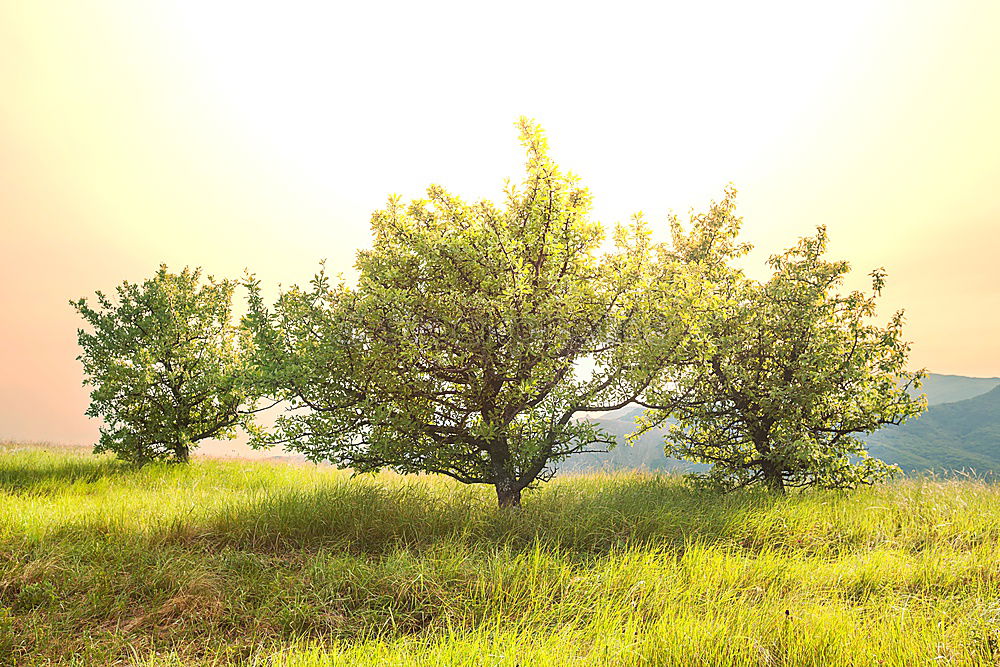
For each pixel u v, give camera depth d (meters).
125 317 14.41
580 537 7.41
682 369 9.62
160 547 6.79
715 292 11.68
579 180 8.55
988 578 6.07
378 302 8.34
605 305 8.86
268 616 5.34
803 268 11.55
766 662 4.20
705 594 5.59
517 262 8.39
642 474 12.94
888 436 79.12
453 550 6.52
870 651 4.21
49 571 5.90
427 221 9.54
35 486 10.70
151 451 14.27
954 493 9.52
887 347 11.12
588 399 9.00
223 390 14.48
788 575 6.11
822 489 10.73
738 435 11.96
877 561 6.48
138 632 5.08
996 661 4.23
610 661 4.18
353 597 5.66
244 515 7.71
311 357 8.70
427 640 4.61
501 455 9.04
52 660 4.62
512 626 4.98
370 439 8.78
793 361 11.30
